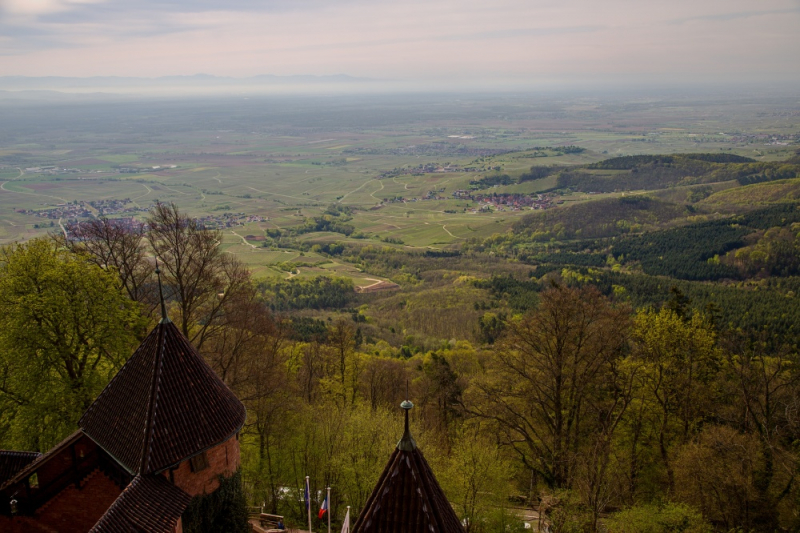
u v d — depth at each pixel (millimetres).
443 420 56844
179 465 24641
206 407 26078
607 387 47688
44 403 33312
